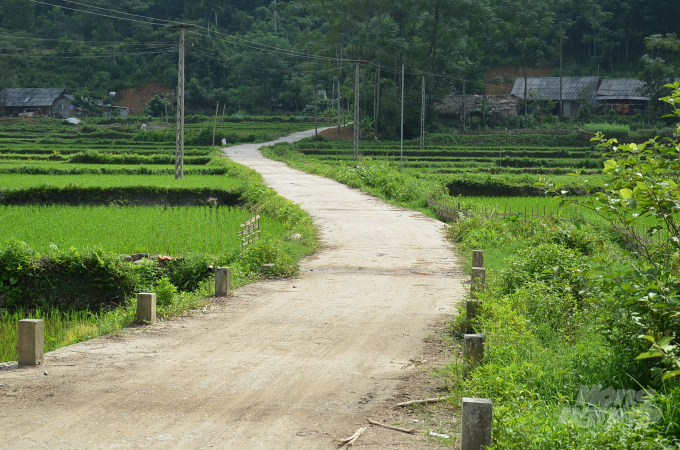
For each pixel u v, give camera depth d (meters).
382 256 16.86
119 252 16.84
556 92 91.44
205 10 126.50
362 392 6.89
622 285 6.29
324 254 17.16
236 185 32.72
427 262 16.08
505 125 84.69
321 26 127.38
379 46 78.25
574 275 9.54
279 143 70.50
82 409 6.39
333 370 7.69
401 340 9.09
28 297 15.32
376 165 38.66
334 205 27.45
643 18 104.25
